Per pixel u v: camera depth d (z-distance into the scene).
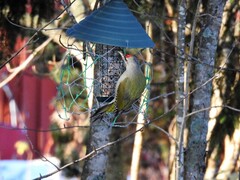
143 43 9.44
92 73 10.88
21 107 24.58
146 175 24.69
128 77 9.94
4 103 24.84
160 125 17.48
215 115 13.24
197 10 10.14
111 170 17.20
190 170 11.18
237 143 14.65
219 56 13.10
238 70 10.71
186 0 10.92
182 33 10.52
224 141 14.19
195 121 11.12
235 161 14.68
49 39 13.65
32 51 14.10
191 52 10.22
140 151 15.03
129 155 18.73
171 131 15.50
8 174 22.50
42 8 13.34
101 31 9.44
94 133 10.77
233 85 13.01
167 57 14.13
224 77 12.97
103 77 10.73
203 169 11.21
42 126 24.42
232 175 14.65
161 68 16.03
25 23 13.43
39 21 13.40
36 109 24.52
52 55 15.21
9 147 24.33
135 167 15.03
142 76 10.05
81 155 18.75
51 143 23.53
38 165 22.31
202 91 11.01
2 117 24.81
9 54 13.67
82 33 9.40
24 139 24.27
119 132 17.27
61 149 18.81
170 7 13.68
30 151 23.45
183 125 9.60
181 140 9.74
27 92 24.39
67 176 18.94
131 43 9.38
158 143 21.33
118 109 9.98
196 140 11.15
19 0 13.14
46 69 16.11
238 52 13.10
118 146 17.36
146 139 19.72
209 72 10.98
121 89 9.92
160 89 15.59
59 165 18.86
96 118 10.20
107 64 10.74
